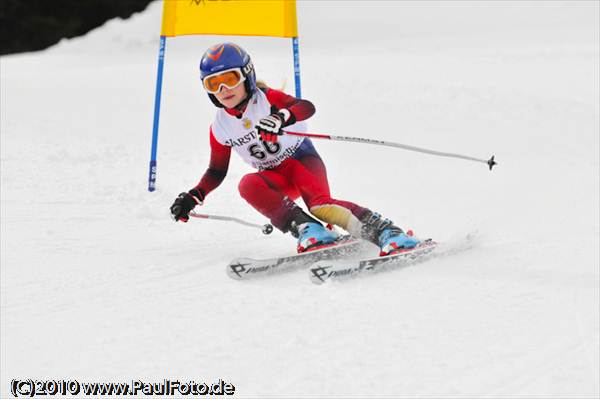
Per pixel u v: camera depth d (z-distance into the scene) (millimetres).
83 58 104188
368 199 21547
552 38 85062
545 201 21047
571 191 22359
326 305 12781
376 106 42312
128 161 28047
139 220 19766
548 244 16328
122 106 46719
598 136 33094
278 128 14930
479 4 113625
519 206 20469
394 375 10102
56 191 22953
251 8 22328
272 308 12727
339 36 108688
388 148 31094
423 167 26938
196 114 43156
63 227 18844
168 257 16250
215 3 22766
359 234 15438
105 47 123500
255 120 15844
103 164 27359
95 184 23891
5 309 13039
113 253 16578
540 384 9789
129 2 157875
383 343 11117
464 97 44156
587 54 63844
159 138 34219
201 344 11328
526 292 13141
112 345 11406
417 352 10781
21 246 17062
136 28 132625
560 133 33969
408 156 29234
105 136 34594
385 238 15047
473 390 9656
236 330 11820
